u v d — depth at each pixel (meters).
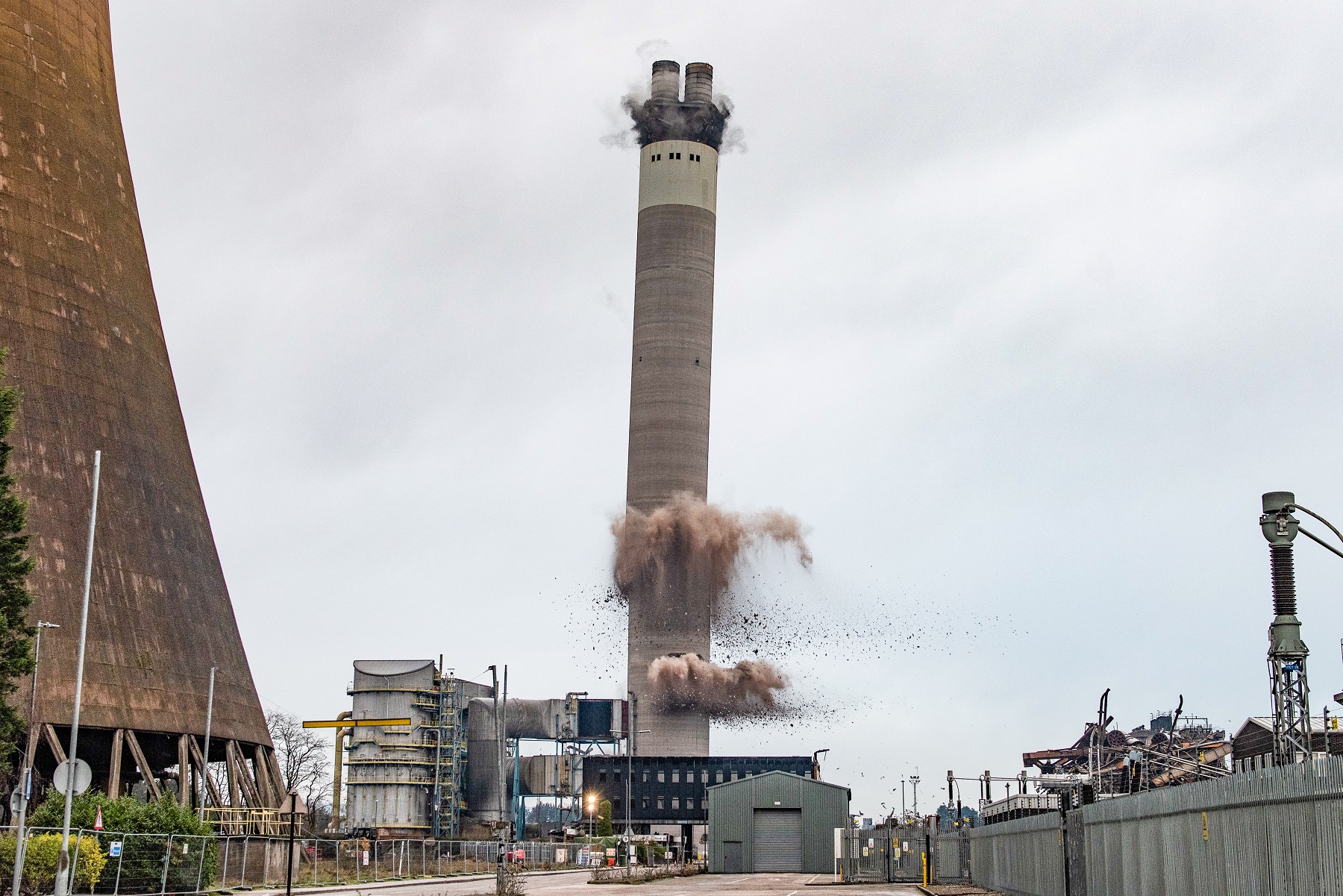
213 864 61.53
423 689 151.25
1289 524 39.75
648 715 184.12
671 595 187.38
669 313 195.25
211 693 79.38
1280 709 38.91
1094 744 104.88
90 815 54.84
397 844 112.56
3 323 83.50
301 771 176.38
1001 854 67.06
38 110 91.31
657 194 199.50
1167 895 35.69
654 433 192.12
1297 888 26.91
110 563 83.25
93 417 86.31
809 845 113.88
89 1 99.69
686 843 163.12
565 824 176.25
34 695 67.12
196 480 98.31
